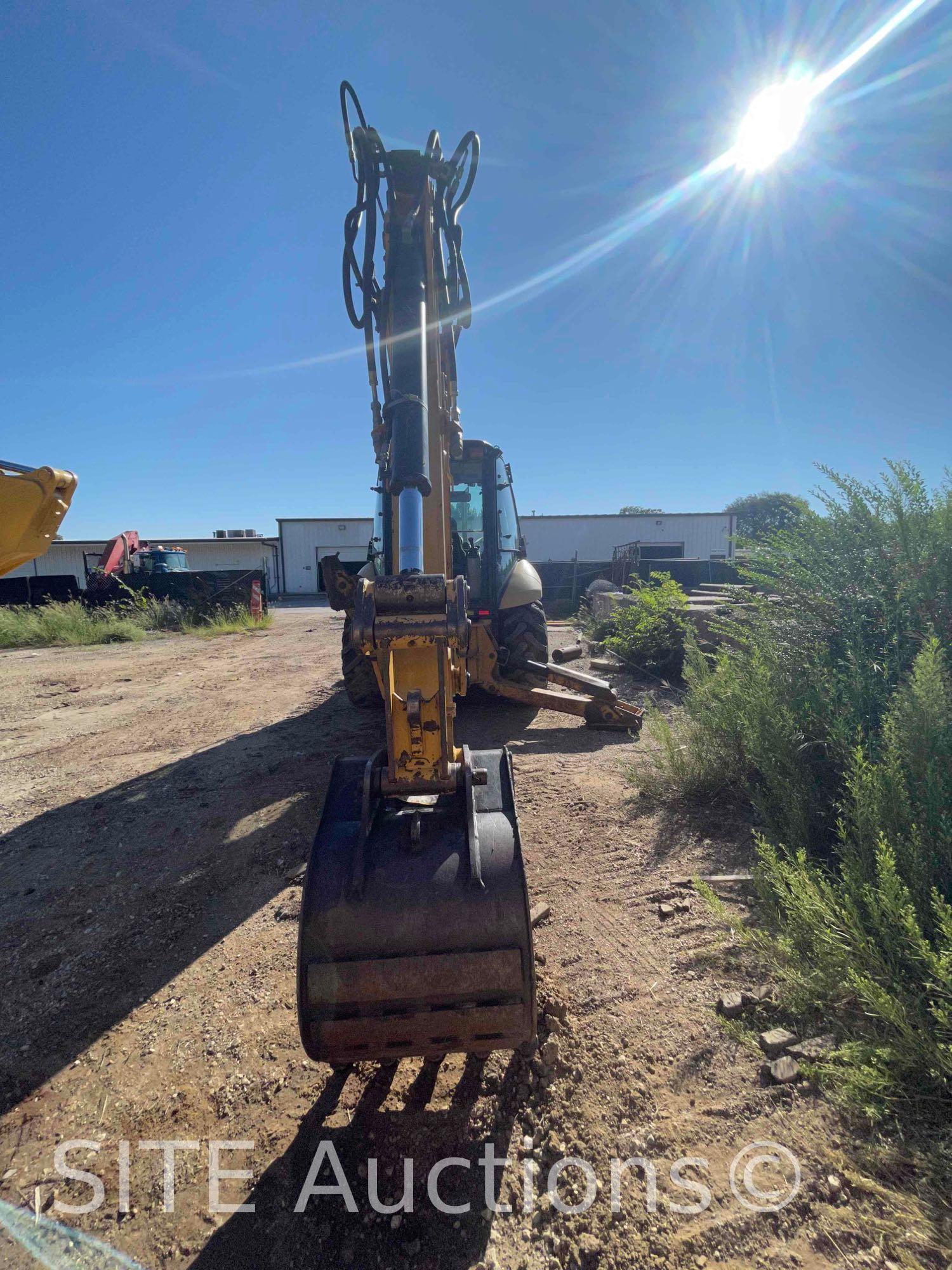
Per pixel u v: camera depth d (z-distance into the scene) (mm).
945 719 2553
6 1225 1598
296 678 8359
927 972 1873
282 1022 2205
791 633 3900
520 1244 1501
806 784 2957
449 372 3248
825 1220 1462
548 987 2281
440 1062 2010
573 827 3461
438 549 2775
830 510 3936
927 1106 1660
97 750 5445
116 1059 2092
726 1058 1915
